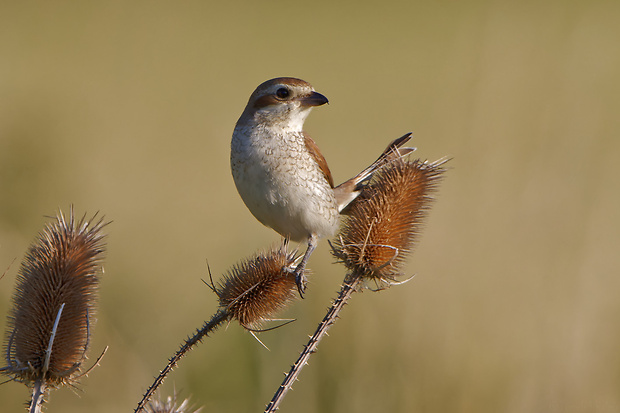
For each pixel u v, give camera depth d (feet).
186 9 112.37
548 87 54.19
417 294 37.35
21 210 41.65
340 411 31.55
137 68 82.43
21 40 87.92
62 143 50.39
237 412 31.60
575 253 39.63
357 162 59.26
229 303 18.75
